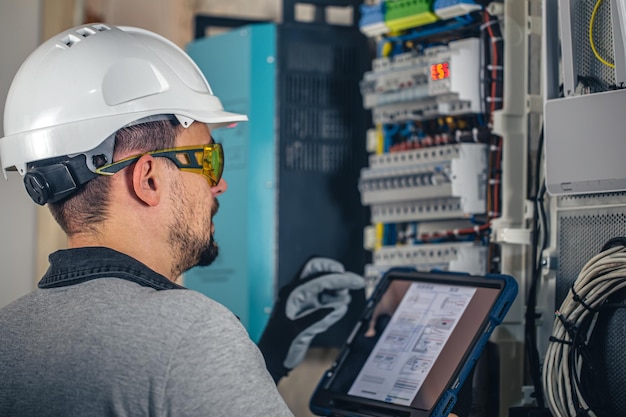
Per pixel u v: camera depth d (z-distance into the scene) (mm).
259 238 2605
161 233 1548
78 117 1524
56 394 1342
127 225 1521
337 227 2678
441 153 2254
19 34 3143
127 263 1455
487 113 2199
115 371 1320
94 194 1510
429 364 1951
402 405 1919
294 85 2621
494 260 2189
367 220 2719
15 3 3141
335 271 2381
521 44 2168
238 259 2660
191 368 1307
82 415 1320
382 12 2428
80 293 1416
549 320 2053
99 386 1321
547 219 2102
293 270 2613
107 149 1514
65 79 1552
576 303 1854
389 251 2418
